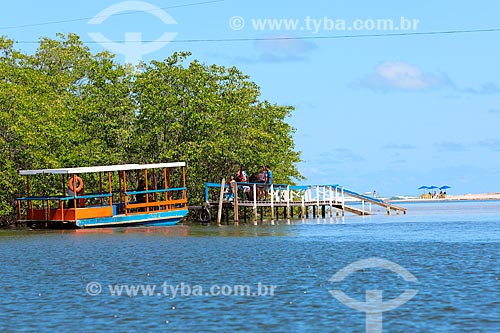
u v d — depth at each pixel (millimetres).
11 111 73938
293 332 24016
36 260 43406
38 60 98500
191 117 80688
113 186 81000
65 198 66000
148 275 36469
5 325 25391
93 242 54875
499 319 25188
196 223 79938
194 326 24953
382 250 48125
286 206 91500
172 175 83938
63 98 85812
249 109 91000
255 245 52219
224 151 82000
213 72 86750
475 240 56031
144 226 70562
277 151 91812
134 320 25938
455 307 27109
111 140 81500
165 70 82312
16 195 76812
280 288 31859
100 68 83438
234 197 77688
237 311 27094
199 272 37406
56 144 77812
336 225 76562
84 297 30219
